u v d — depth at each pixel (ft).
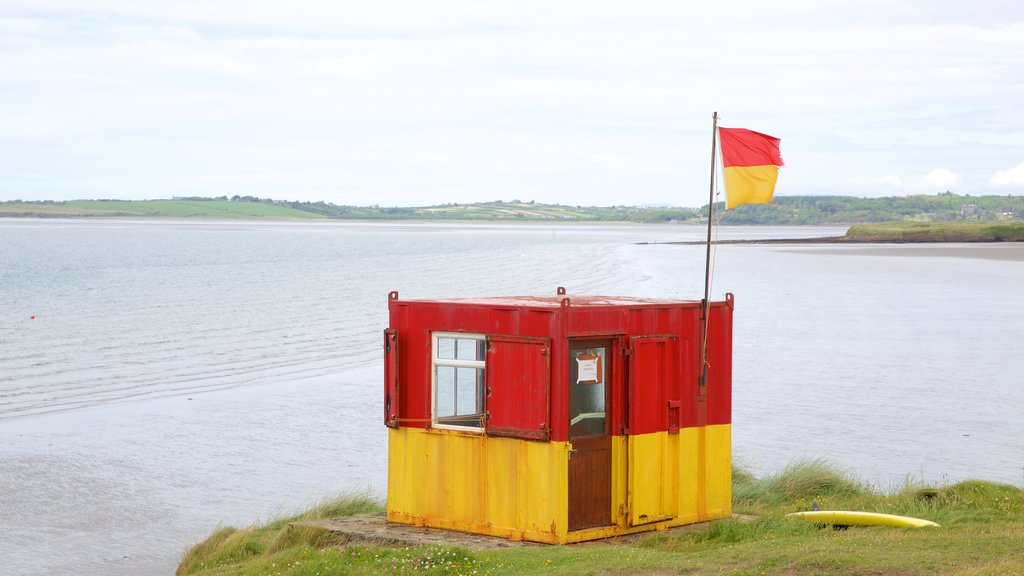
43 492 69.15
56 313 195.00
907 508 48.88
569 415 40.83
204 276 305.94
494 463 42.04
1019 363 117.70
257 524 56.65
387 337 44.65
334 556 40.11
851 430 80.59
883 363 117.60
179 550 56.65
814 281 260.42
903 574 33.35
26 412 97.35
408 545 41.68
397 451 44.83
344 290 247.29
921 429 81.05
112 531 60.59
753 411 88.74
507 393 41.47
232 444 82.89
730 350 45.44
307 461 76.74
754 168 43.50
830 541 39.52
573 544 40.65
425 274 301.43
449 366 43.47
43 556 56.08
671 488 43.65
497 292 227.20
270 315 189.16
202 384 112.78
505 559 37.83
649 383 42.73
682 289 225.97
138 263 378.94
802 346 132.77
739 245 572.51
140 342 150.61
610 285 238.68
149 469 74.69
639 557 37.50
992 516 46.29
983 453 72.43
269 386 110.42
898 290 231.91
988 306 191.72
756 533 42.70
